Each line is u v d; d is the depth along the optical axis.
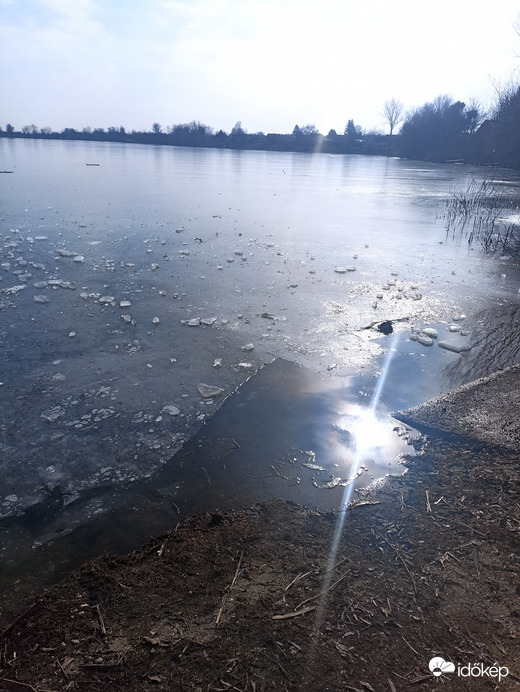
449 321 5.07
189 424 3.11
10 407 3.22
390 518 2.29
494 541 2.11
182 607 1.80
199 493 2.51
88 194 12.93
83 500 2.46
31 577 2.00
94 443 2.90
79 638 1.68
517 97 19.94
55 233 8.16
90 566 2.01
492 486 2.46
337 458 2.80
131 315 4.90
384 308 5.38
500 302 5.71
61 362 3.87
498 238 9.25
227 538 2.16
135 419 3.14
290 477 2.63
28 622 1.75
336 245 8.59
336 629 1.70
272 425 3.12
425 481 2.55
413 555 2.05
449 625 1.72
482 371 3.93
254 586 1.89
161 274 6.30
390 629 1.70
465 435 2.94
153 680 1.53
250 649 1.63
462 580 1.91
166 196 13.54
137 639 1.67
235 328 4.68
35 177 16.34
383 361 4.09
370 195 16.64
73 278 5.95
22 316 4.74
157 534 2.24
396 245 8.82
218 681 1.52
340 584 1.90
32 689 1.50
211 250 7.68
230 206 12.46
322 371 3.88
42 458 2.75
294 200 14.45
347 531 2.21
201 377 3.71
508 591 1.85
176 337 4.43
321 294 5.78
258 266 6.93
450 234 10.05
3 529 2.26
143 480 2.60
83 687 1.51
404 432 3.05
